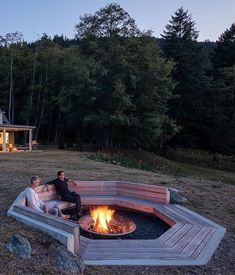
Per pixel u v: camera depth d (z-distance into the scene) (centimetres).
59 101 3506
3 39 4509
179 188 1195
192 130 4416
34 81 4569
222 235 703
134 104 3347
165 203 929
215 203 999
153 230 793
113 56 3456
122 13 3538
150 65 3372
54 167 1608
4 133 2906
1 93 4600
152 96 3353
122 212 955
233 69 4225
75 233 570
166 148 4172
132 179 1333
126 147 3678
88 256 563
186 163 3741
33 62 4528
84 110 3438
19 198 779
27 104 4456
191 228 733
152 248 609
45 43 4669
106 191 1028
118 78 3256
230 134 4228
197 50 4797
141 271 524
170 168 2988
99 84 3303
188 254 592
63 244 560
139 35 3606
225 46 5041
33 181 805
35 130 4528
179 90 4253
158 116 3403
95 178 1309
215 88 4350
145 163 2958
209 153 4125
